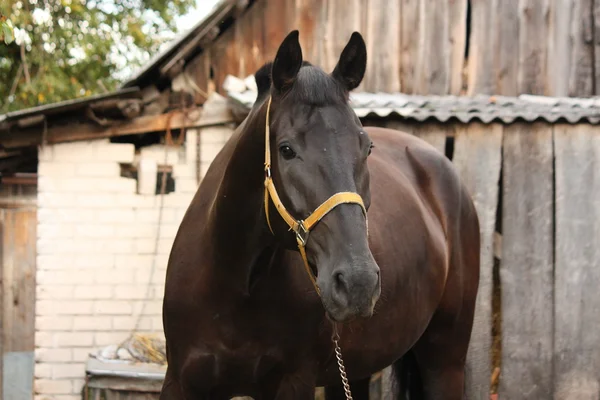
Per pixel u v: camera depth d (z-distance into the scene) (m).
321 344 2.53
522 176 4.85
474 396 4.62
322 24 5.30
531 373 4.81
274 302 2.40
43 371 4.96
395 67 5.34
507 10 5.41
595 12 5.43
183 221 2.68
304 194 1.99
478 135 4.82
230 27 5.18
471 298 3.57
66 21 8.88
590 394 4.83
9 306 6.83
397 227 2.99
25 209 6.88
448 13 5.39
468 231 3.57
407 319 3.01
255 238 2.34
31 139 4.94
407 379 3.62
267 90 2.40
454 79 5.37
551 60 5.40
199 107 5.07
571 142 4.87
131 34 9.38
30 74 8.82
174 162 5.11
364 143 2.07
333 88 2.07
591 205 4.87
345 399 3.49
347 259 1.89
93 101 4.73
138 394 4.15
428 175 3.46
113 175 5.03
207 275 2.44
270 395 2.56
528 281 4.84
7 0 4.41
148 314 5.05
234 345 2.45
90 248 5.02
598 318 4.86
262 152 2.22
